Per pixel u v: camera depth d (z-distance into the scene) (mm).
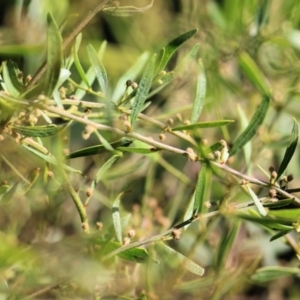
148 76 695
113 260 725
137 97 695
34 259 679
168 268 826
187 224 711
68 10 883
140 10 718
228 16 915
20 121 697
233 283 798
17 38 895
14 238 753
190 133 781
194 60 917
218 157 721
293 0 894
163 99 920
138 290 793
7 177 765
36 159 782
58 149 689
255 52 897
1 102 672
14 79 684
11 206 772
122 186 890
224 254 783
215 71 884
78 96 740
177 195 869
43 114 700
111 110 704
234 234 779
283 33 886
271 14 917
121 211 837
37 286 726
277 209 749
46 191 746
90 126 685
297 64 911
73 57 725
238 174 721
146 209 857
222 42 903
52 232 811
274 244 905
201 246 897
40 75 690
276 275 799
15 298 703
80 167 917
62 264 689
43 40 900
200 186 708
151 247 756
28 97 672
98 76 707
